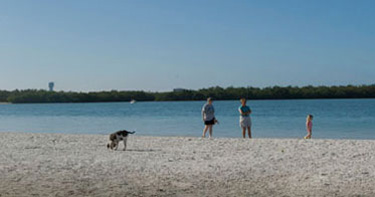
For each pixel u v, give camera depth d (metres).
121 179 9.11
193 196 7.56
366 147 14.09
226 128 28.53
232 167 10.59
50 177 9.30
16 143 16.44
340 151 13.26
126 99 182.12
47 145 15.74
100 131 27.28
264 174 9.67
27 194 7.62
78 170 10.16
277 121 35.91
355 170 9.98
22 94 181.62
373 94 159.50
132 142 16.58
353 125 30.59
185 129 28.03
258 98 169.88
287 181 8.88
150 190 8.04
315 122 33.97
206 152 13.49
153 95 182.62
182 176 9.45
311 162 11.28
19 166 10.69
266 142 15.87
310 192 7.86
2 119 45.59
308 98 164.88
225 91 175.00
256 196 7.56
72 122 37.75
